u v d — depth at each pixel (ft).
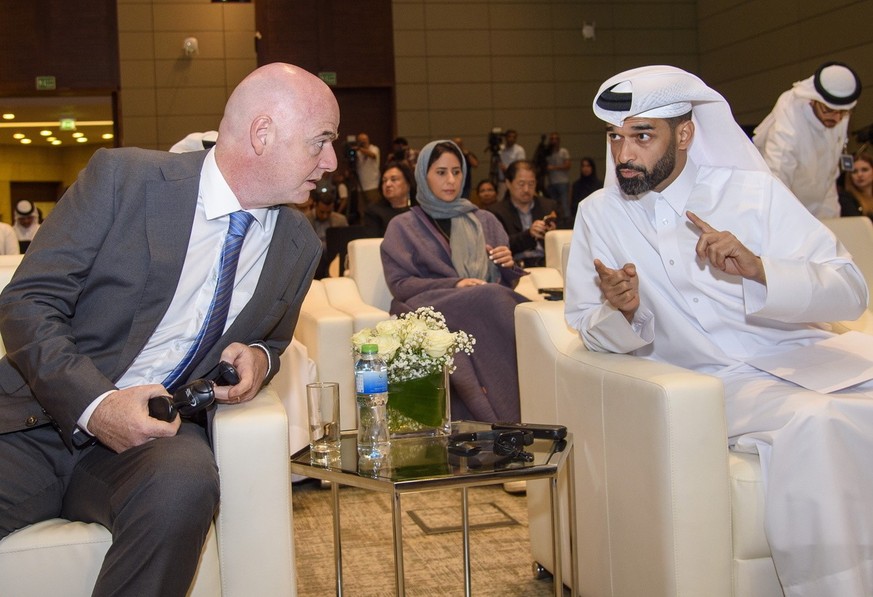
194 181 6.11
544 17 40.01
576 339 7.66
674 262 7.43
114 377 5.98
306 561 8.79
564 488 7.48
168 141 38.19
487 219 13.32
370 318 11.71
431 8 39.17
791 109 14.93
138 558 5.00
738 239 7.26
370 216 17.81
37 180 53.83
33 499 5.72
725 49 39.04
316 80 6.15
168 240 5.98
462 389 11.29
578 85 40.34
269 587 5.68
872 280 10.44
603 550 6.93
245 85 6.03
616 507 6.70
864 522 6.26
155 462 5.22
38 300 5.71
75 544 5.32
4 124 45.16
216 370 6.02
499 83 39.75
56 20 37.50
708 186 7.51
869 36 31.19
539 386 7.86
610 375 6.68
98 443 5.91
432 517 10.07
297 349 10.98
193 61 38.17
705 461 6.09
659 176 7.23
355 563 8.68
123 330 6.02
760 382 7.06
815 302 6.75
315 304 12.54
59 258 5.81
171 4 37.96
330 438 6.70
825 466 6.21
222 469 5.61
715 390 6.12
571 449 6.90
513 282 12.98
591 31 40.14
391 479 5.83
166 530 5.03
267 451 5.67
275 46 38.34
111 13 37.78
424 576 8.29
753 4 37.04
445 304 11.52
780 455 6.29
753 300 7.01
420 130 39.27
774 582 6.40
